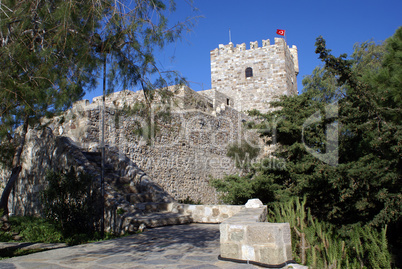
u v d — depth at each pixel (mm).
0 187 14766
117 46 7637
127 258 5137
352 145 10305
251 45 32625
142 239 6887
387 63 8117
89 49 7180
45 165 12438
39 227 9531
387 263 5652
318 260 4980
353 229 8258
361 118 9289
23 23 6656
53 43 6852
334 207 9656
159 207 10539
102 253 5555
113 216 9109
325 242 6027
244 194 11594
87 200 9391
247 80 32375
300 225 6230
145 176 12641
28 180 13328
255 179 11664
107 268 4535
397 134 7184
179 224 9234
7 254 7008
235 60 33094
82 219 9227
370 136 8898
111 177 12312
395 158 7520
